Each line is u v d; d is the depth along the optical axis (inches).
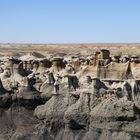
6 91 2452.0
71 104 2009.1
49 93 2324.1
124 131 1734.7
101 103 1851.6
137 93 1905.8
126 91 1897.1
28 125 2219.5
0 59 3265.3
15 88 2486.5
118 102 1796.3
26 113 2327.8
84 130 1889.8
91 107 1899.6
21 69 2684.5
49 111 2044.8
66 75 2153.1
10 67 2694.4
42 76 2564.0
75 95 2027.6
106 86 2000.5
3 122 2320.4
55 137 1980.8
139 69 2113.7
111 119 1766.7
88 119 1876.2
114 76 2138.3
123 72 2113.7
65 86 2122.3
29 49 7519.7
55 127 2009.1
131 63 2167.8
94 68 2250.2
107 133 1769.2
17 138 2122.3
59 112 2011.6
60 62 2613.2
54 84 2149.4
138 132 1705.2
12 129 2241.6
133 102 1804.9
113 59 2268.7
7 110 2380.7
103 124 1791.3
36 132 2086.6
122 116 1745.8
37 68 2758.4
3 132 2219.5
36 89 2428.6
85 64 2412.6
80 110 1910.7
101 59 2292.1
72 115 1913.1
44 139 2021.4
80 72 2297.0
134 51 5620.1
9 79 2605.8
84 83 2107.5
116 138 1740.9
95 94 1941.4
